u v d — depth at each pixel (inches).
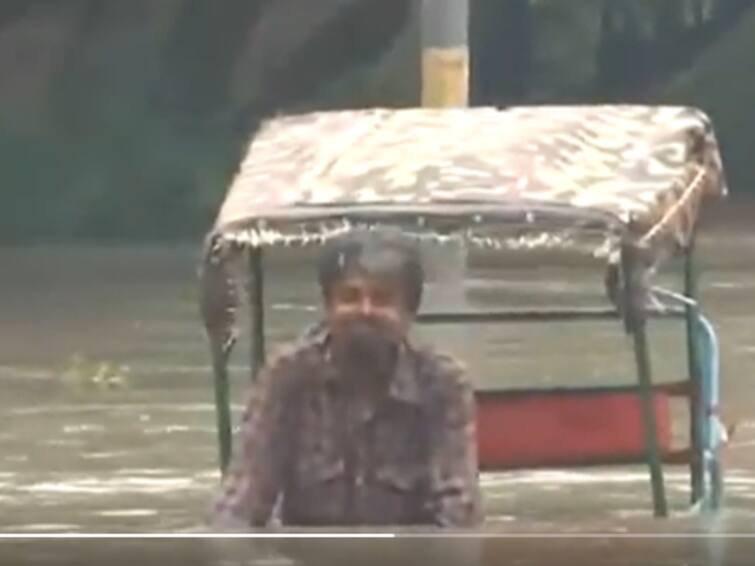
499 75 1829.5
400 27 1727.4
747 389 637.3
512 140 325.1
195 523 396.2
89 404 616.1
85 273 1216.2
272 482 285.7
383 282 285.0
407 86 1717.5
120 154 1712.6
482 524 282.4
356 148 325.7
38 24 1744.6
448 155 319.0
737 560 206.4
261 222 304.5
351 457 284.2
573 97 1838.1
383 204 305.0
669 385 349.1
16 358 751.7
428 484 282.8
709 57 1838.1
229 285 312.5
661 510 330.0
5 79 1737.2
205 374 681.6
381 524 281.7
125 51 1748.3
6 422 579.8
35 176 1699.1
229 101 1747.0
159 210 1690.5
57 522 406.0
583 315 355.6
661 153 325.7
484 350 660.1
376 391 284.8
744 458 487.8
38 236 1663.4
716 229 1441.9
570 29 1829.5
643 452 344.2
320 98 1740.9
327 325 287.7
